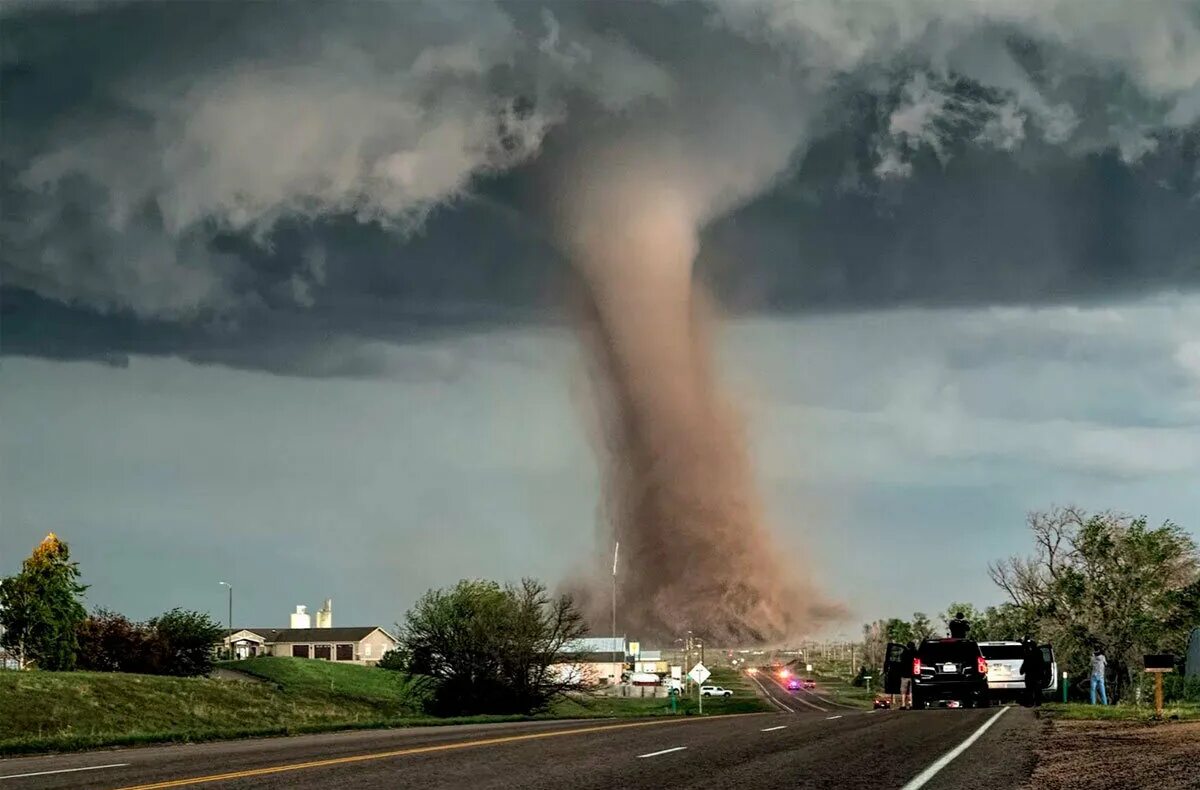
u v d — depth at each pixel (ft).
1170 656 94.02
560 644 224.74
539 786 47.88
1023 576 234.99
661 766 55.72
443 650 221.66
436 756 61.52
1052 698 163.02
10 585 307.37
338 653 507.71
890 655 158.20
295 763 58.34
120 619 321.73
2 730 154.61
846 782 49.21
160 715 184.14
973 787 47.50
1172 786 47.01
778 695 460.14
